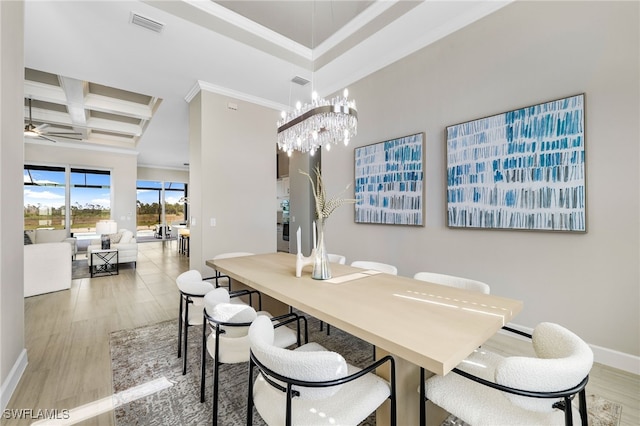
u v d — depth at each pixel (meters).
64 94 4.41
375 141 3.69
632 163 1.94
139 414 1.65
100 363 2.20
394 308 1.41
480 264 2.70
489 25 2.61
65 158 7.36
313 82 4.03
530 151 2.35
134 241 6.21
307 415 1.05
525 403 0.93
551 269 2.29
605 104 2.03
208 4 2.75
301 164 6.64
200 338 2.64
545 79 2.30
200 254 4.02
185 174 11.61
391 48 3.24
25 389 1.87
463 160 2.78
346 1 2.77
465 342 1.04
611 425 1.52
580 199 2.12
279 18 3.01
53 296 3.95
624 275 1.97
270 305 2.71
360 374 1.02
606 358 2.04
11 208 1.90
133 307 3.52
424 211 3.14
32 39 2.90
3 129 1.76
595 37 2.07
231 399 1.78
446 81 2.94
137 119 6.04
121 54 3.21
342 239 4.18
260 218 4.62
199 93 4.03
